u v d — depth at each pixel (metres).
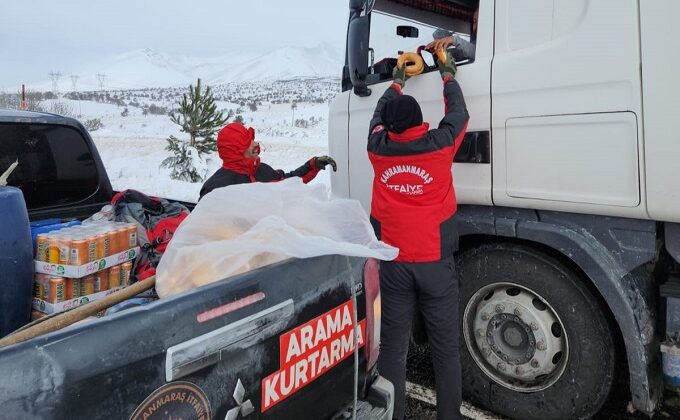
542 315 2.67
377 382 1.98
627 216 2.30
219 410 1.34
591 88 2.30
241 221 1.68
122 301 1.60
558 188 2.46
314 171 3.61
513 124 2.58
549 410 2.69
